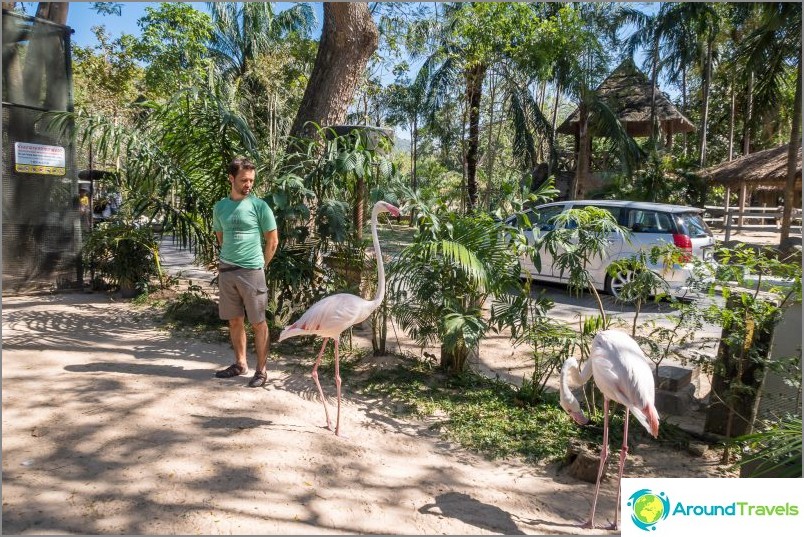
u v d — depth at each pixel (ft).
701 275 15.37
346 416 14.87
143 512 9.56
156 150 21.25
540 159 65.51
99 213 32.89
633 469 13.33
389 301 19.29
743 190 55.21
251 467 11.41
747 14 48.21
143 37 57.31
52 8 29.53
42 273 25.70
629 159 57.72
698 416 16.66
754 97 47.47
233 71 75.66
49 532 8.75
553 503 11.65
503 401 16.74
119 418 12.94
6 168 24.29
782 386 14.34
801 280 13.20
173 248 46.37
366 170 19.33
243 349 16.70
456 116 62.64
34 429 12.06
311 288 21.06
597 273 31.22
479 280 15.94
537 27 45.85
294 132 27.14
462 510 11.00
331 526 9.91
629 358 10.89
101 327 20.76
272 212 17.70
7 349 17.21
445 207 18.53
